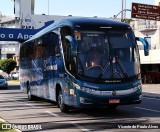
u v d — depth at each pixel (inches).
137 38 592.4
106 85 547.2
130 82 557.3
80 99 549.0
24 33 1647.4
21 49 1042.1
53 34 665.0
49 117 583.5
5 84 1528.1
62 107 631.2
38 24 3575.3
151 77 1822.1
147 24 1964.8
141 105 755.4
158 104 780.6
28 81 920.3
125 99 554.3
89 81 546.9
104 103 548.1
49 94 709.3
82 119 553.0
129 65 563.5
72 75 561.3
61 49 610.9
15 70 3614.7
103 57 556.4
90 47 558.6
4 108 730.8
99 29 567.8
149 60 1808.6
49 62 696.4
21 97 1035.9
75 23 571.5
